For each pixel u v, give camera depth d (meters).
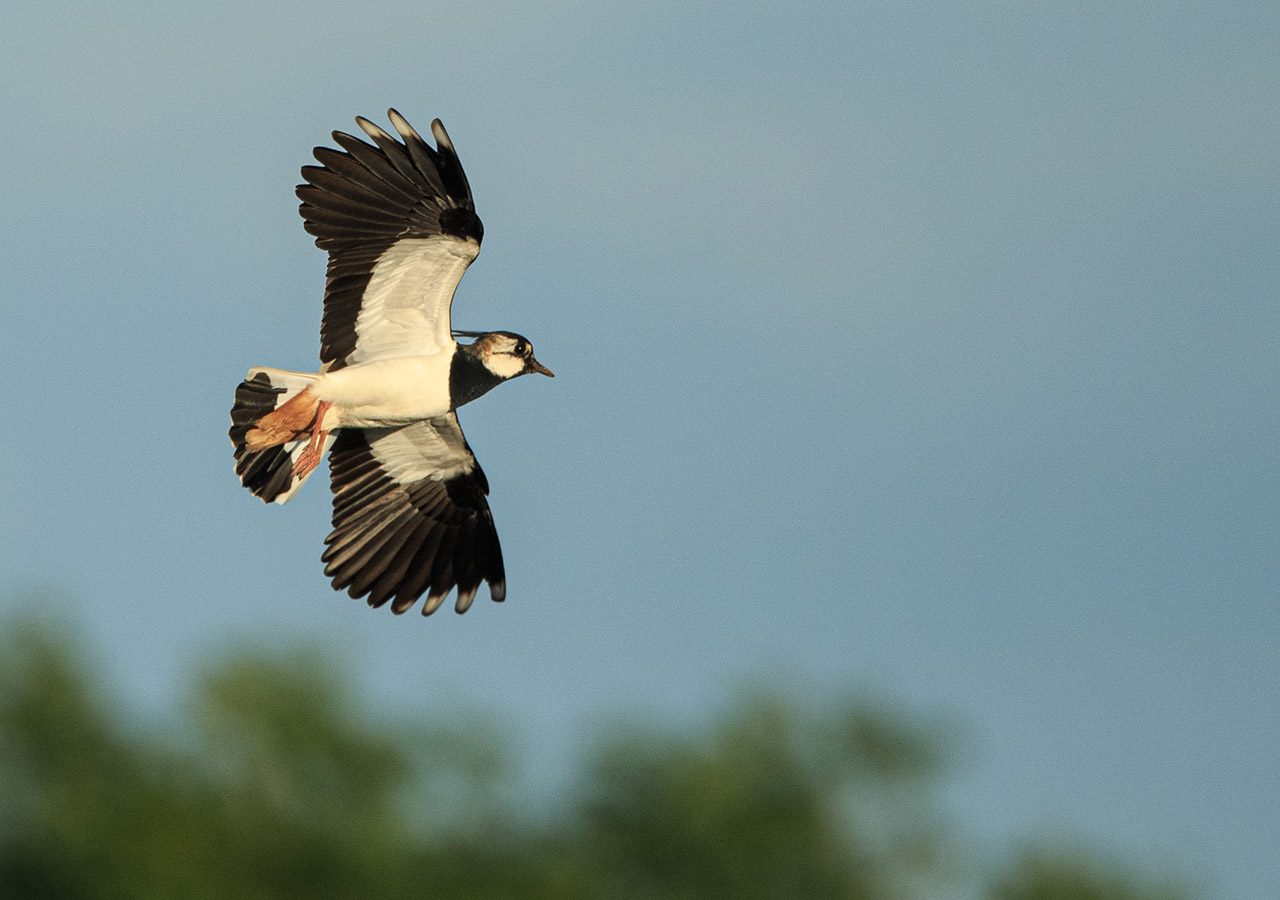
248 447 15.87
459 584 17.36
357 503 17.31
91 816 15.16
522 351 16.72
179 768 15.75
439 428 17.17
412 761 16.14
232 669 15.83
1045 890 16.92
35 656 15.52
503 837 16.72
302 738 15.69
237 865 15.25
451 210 15.67
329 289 15.87
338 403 15.91
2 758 15.34
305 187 15.71
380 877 15.52
